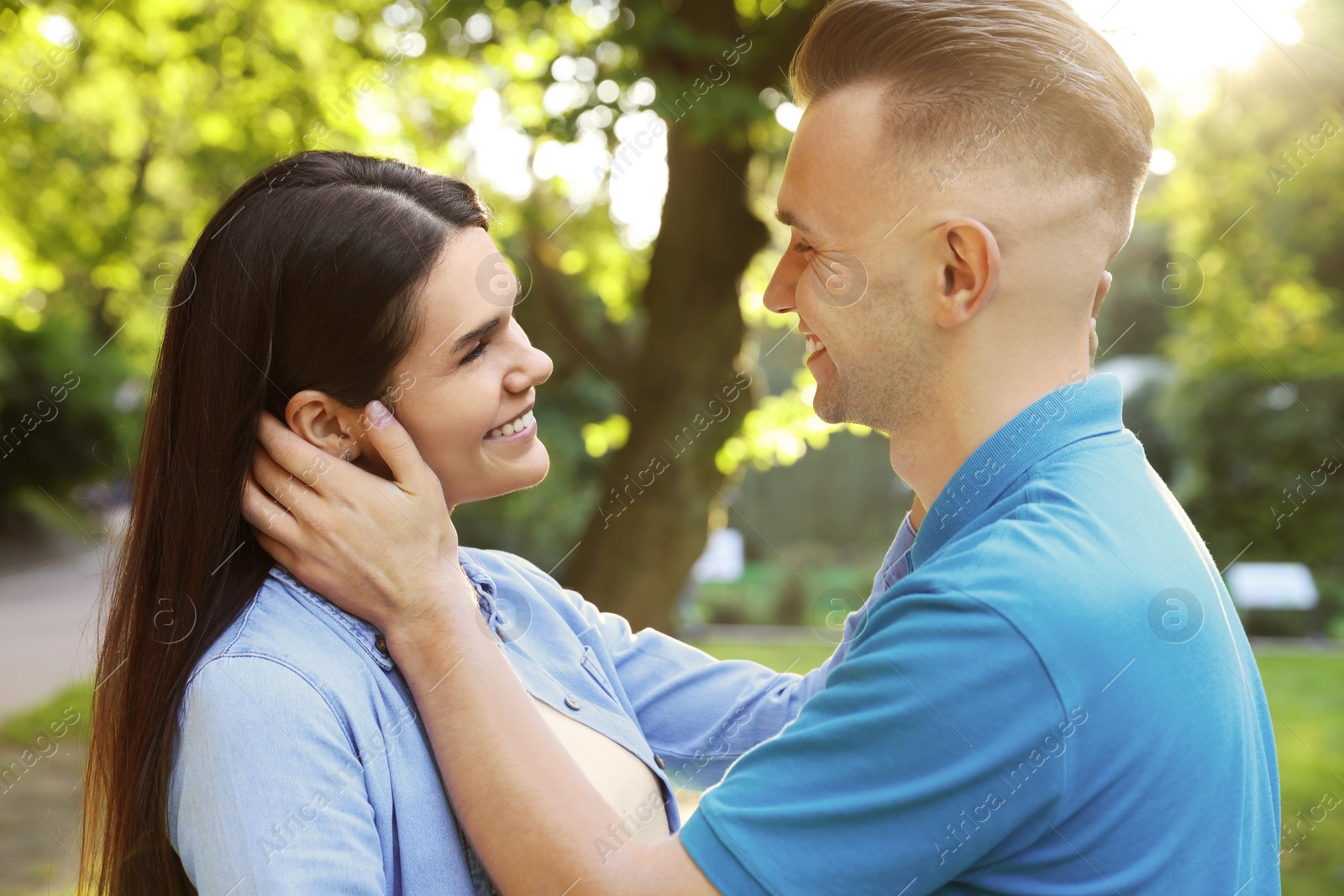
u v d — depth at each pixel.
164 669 1.10
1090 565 0.97
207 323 1.15
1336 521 11.48
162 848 1.09
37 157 6.82
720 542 14.33
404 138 5.49
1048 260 1.08
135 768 1.10
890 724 0.94
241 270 1.14
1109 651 0.94
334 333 1.12
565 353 6.01
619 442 5.73
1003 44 1.08
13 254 7.45
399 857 1.08
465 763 1.07
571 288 5.77
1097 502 1.02
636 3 3.93
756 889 0.96
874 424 1.20
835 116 1.15
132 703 1.12
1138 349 14.95
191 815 1.01
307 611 1.11
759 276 5.32
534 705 1.12
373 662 1.12
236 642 1.05
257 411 1.14
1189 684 0.98
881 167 1.11
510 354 1.20
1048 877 0.96
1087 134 1.08
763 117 3.85
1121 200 1.12
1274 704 7.09
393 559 1.10
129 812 1.10
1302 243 8.89
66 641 8.73
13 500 13.70
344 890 0.98
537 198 5.45
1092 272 1.11
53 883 3.67
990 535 1.01
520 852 1.02
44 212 7.12
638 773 1.30
